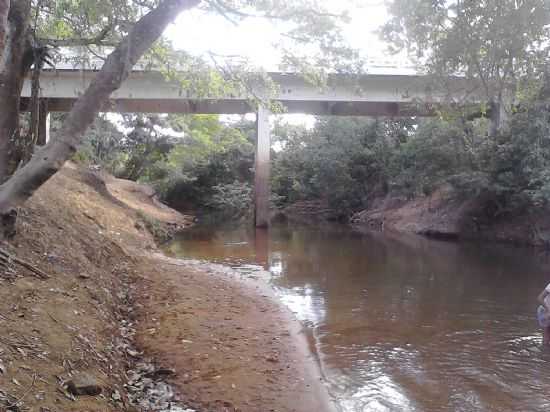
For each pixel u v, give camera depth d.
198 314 7.93
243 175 39.31
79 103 5.99
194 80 12.05
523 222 19.39
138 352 6.21
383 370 6.20
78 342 5.08
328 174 32.75
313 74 9.70
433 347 7.05
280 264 13.87
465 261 14.56
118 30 9.47
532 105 16.12
